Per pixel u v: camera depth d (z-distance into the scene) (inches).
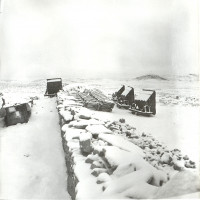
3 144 252.8
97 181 104.3
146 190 90.4
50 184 185.0
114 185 95.8
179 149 205.8
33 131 294.5
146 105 386.3
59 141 268.1
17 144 255.4
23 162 218.1
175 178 94.2
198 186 89.7
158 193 88.7
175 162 158.7
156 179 102.6
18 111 331.3
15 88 852.0
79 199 93.0
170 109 441.4
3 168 204.4
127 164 109.5
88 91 534.9
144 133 246.2
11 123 322.7
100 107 378.9
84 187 100.7
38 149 248.4
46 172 201.5
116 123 253.0
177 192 88.0
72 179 141.2
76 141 164.7
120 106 460.4
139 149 148.3
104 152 123.3
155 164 148.3
